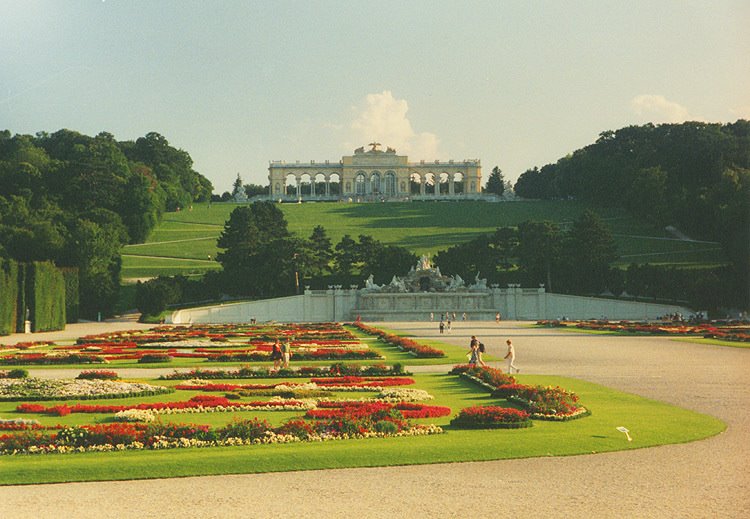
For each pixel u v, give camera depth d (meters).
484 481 26.38
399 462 28.72
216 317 152.38
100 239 164.50
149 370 62.00
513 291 162.12
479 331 113.44
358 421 34.00
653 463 28.66
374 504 23.97
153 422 35.78
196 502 24.34
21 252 161.12
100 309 154.38
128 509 23.77
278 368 59.72
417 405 40.28
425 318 162.00
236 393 46.41
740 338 86.75
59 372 60.78
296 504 24.05
